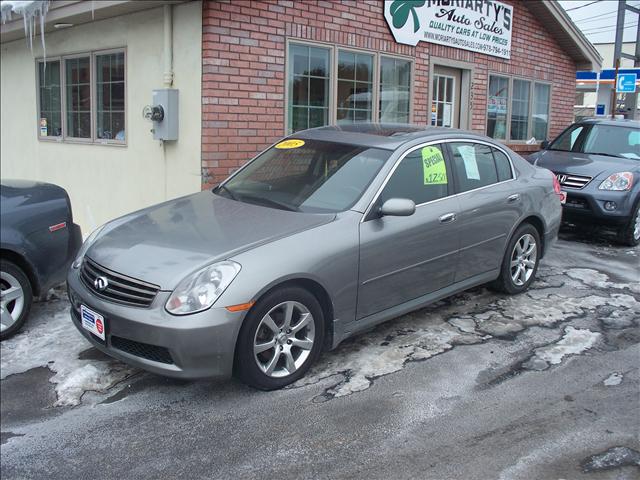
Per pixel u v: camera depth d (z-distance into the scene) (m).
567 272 6.59
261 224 3.99
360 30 8.03
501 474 2.96
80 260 4.13
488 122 10.69
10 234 4.50
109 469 3.05
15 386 3.90
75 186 8.79
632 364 4.24
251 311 3.52
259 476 2.97
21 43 9.55
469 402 3.67
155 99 6.91
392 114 8.80
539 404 3.65
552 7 10.96
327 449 3.18
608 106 24.53
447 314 5.18
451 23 9.39
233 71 6.71
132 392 3.82
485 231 5.08
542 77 11.84
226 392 3.79
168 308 3.40
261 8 6.88
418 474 2.97
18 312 4.62
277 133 7.23
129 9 7.11
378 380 3.94
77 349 4.43
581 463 3.06
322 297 3.92
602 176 7.88
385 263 4.21
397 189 4.41
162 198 7.30
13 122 10.09
